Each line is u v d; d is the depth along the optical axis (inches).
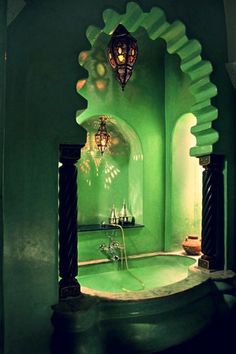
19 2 100.3
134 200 213.9
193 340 126.5
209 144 149.9
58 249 109.1
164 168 213.2
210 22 146.0
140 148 205.3
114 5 117.8
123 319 119.0
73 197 114.1
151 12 131.6
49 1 106.4
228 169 152.4
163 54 212.5
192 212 216.4
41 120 105.1
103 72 192.4
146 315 121.6
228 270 152.3
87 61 186.2
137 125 203.5
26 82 102.4
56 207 107.3
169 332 121.6
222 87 149.7
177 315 126.6
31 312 102.0
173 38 145.5
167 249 208.8
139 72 204.8
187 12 138.3
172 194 208.1
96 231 192.2
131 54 126.0
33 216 103.1
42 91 105.3
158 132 211.2
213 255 152.5
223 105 150.2
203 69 148.4
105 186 213.9
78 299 113.9
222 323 139.1
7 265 97.7
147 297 123.0
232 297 141.7
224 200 153.2
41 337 103.7
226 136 151.4
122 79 126.7
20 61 101.4
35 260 103.2
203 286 139.8
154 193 209.8
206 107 151.0
